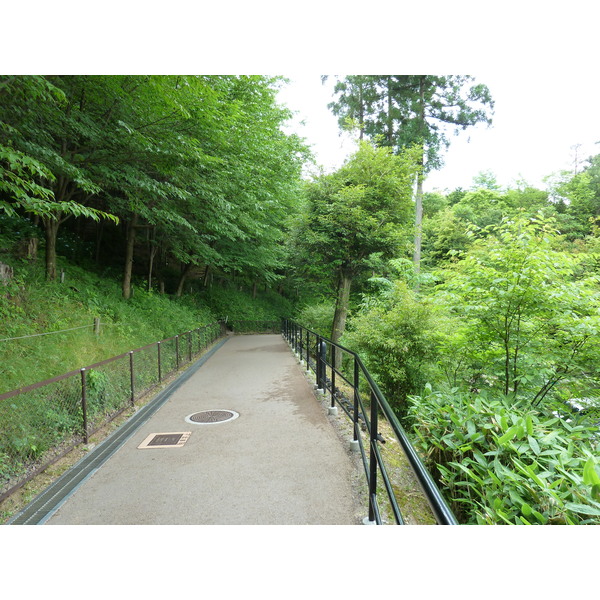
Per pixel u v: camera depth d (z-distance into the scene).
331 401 5.58
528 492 2.70
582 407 5.23
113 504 2.96
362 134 19.98
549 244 5.16
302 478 3.35
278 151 13.25
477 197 27.84
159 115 6.68
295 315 23.88
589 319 4.63
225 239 16.12
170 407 5.83
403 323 7.74
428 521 2.80
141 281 15.03
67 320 7.38
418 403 4.70
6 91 4.58
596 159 28.64
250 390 6.90
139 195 8.66
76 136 6.67
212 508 2.87
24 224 9.70
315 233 11.88
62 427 4.28
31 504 2.98
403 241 12.42
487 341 5.73
